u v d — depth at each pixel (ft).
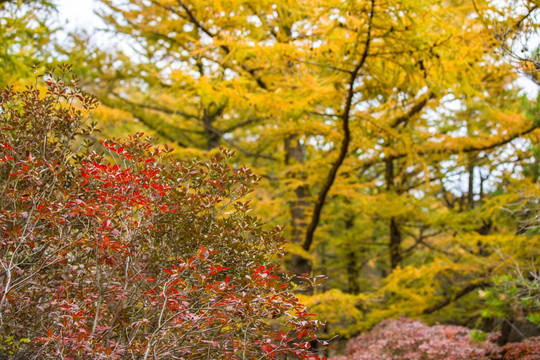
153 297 7.23
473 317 32.60
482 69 20.80
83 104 8.80
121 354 6.98
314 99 19.11
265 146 31.86
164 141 30.91
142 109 30.83
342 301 20.80
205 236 8.10
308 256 25.05
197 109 30.12
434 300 30.09
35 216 7.20
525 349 18.04
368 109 21.21
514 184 24.64
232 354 7.11
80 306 7.40
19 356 7.29
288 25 20.30
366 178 43.16
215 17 21.29
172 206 8.20
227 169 8.63
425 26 15.38
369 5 15.07
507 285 16.67
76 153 8.70
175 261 8.19
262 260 8.48
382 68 17.31
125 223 7.77
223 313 7.16
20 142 8.17
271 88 20.76
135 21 24.23
